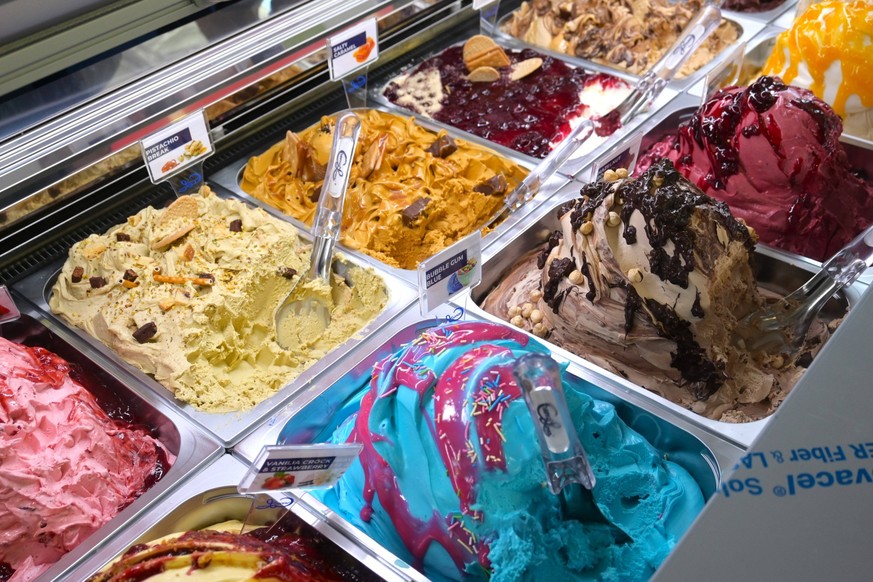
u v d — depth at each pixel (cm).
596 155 264
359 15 256
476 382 149
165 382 188
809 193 223
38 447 162
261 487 141
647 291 180
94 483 165
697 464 175
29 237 222
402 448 154
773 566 89
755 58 320
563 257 196
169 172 222
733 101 227
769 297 221
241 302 205
